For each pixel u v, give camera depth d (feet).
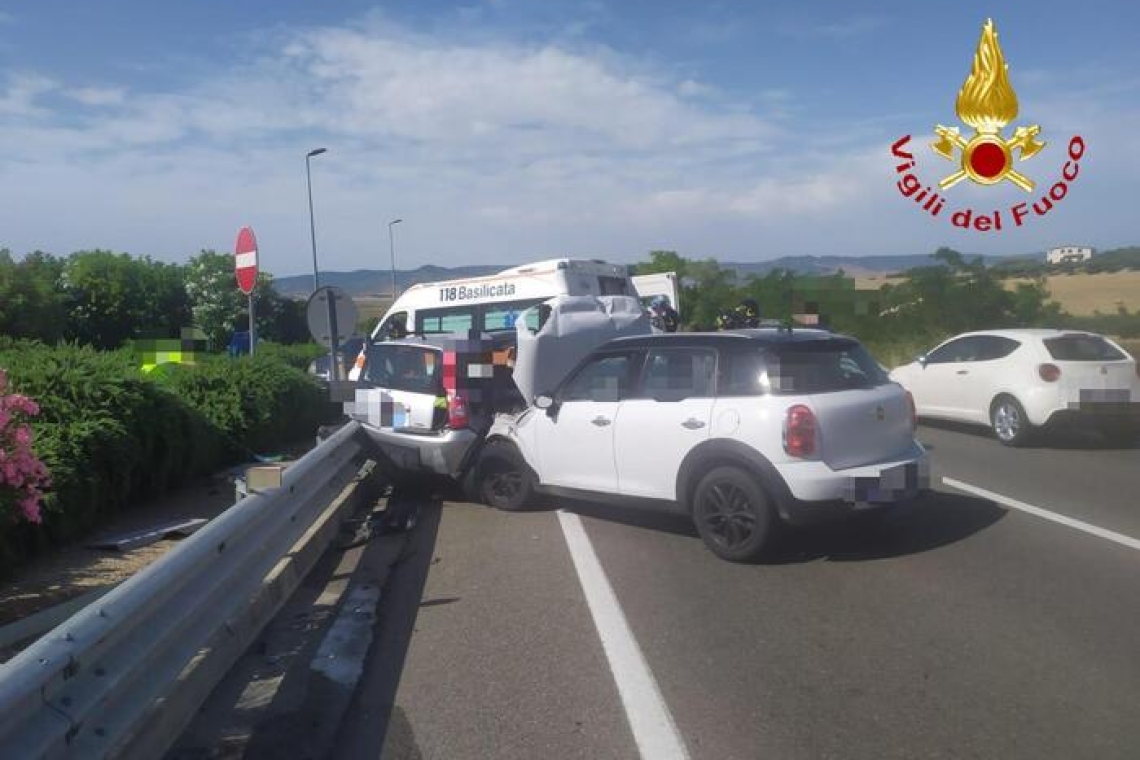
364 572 23.49
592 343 34.37
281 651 17.99
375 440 32.68
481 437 30.73
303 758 13.69
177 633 13.85
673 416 24.16
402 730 14.51
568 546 25.16
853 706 14.85
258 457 36.06
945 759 13.08
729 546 23.02
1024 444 40.86
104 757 10.78
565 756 13.53
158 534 24.14
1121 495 30.17
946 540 24.68
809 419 22.06
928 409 46.16
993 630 17.98
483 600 20.83
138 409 27.14
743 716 14.61
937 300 80.02
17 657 10.25
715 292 101.14
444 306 52.60
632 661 16.94
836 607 19.61
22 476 18.71
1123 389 39.14
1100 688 15.24
